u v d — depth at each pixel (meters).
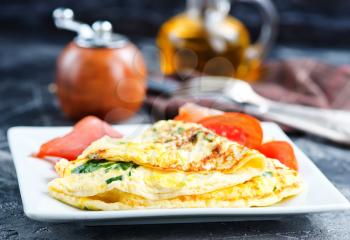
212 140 1.34
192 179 1.26
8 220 1.37
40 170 1.41
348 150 1.88
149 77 2.34
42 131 1.62
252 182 1.30
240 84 2.15
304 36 3.10
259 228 1.32
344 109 2.21
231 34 2.32
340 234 1.33
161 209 1.21
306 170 1.44
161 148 1.31
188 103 1.80
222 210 1.22
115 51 2.03
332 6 3.06
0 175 1.62
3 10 3.11
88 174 1.28
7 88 2.43
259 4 2.52
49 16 3.13
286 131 1.96
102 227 1.30
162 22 3.12
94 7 3.11
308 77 2.40
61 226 1.33
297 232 1.32
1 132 1.95
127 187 1.24
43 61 2.82
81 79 2.01
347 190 1.60
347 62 2.87
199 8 2.33
